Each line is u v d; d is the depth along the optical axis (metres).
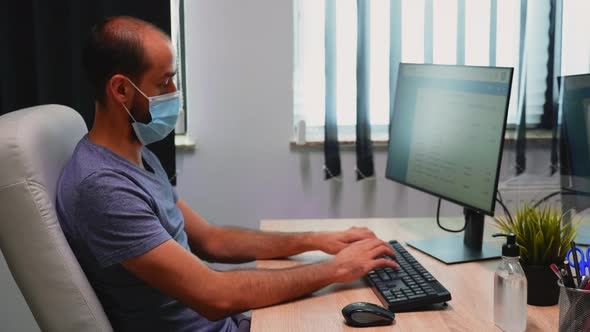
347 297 1.43
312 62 2.74
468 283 1.49
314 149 2.79
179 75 2.71
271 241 1.76
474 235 1.73
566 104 1.73
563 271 1.13
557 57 2.71
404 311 1.33
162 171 1.65
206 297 1.36
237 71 2.74
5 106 2.60
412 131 1.94
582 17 2.75
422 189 1.89
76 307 1.28
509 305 1.21
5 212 1.25
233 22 2.71
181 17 2.68
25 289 1.29
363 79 2.68
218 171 2.80
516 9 2.71
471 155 1.66
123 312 1.43
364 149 2.73
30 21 2.58
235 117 2.77
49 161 1.36
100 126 1.46
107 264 1.33
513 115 2.77
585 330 1.08
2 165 1.24
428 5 2.67
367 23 2.65
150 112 1.45
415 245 1.77
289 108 2.77
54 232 1.27
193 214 1.83
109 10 2.55
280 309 1.37
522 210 1.46
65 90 2.60
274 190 2.82
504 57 2.75
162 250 1.34
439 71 1.81
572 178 1.72
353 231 1.75
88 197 1.33
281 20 2.71
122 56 1.41
